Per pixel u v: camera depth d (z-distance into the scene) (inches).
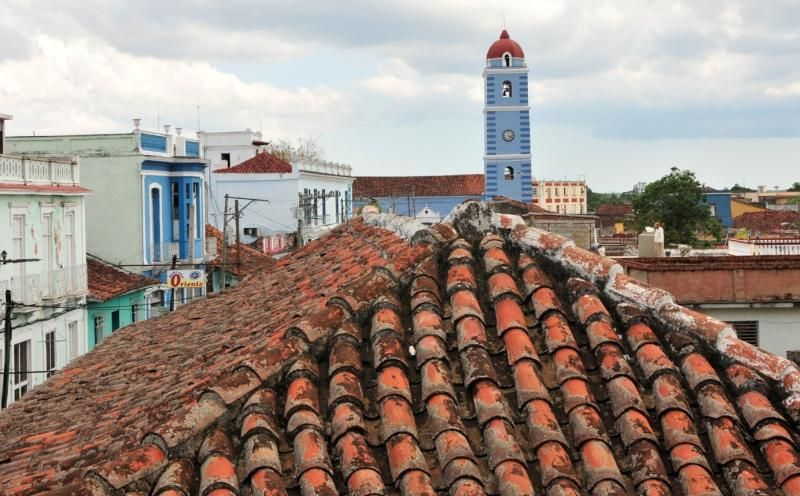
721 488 211.8
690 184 3021.7
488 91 3565.5
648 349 240.2
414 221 367.6
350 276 353.1
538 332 249.0
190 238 1822.1
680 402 225.3
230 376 228.7
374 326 247.0
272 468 206.4
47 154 1781.5
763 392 230.5
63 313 1354.6
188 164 1923.0
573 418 222.1
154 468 208.8
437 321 247.3
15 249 1254.9
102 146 1779.0
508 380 234.5
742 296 861.2
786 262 862.5
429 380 229.5
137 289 1627.7
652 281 861.2
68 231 1439.5
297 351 238.2
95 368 452.1
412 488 202.5
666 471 213.3
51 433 323.3
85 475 208.7
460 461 208.5
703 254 1402.6
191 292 1893.5
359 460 209.0
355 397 225.8
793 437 220.8
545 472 208.2
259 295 464.1
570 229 1093.1
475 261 271.7
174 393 271.4
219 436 214.8
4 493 243.9
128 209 1775.3
